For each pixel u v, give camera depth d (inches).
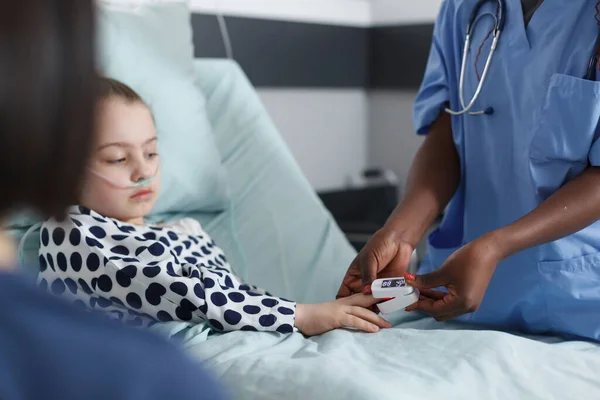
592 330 51.3
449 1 58.9
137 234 57.2
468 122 56.3
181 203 71.8
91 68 15.2
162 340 14.9
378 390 37.8
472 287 46.1
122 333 14.6
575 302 51.3
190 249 60.4
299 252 70.9
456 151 59.3
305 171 121.9
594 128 48.6
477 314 55.9
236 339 48.0
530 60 52.0
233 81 85.4
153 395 13.5
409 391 39.4
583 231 51.3
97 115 15.7
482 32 55.4
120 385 13.4
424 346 45.1
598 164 48.6
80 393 13.3
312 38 115.7
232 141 80.4
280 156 80.0
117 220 57.9
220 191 73.9
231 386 40.6
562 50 50.4
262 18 107.4
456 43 57.8
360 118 130.6
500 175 54.5
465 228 57.6
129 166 58.8
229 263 68.6
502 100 53.8
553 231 47.6
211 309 50.6
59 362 13.6
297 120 119.0
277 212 74.6
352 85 124.5
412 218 54.7
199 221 73.7
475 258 46.0
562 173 50.4
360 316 51.2
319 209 75.9
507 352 43.1
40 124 14.4
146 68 73.2
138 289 51.1
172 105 73.0
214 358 44.3
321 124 123.3
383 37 123.9
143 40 74.3
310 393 38.3
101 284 51.6
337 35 120.1
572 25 50.2
